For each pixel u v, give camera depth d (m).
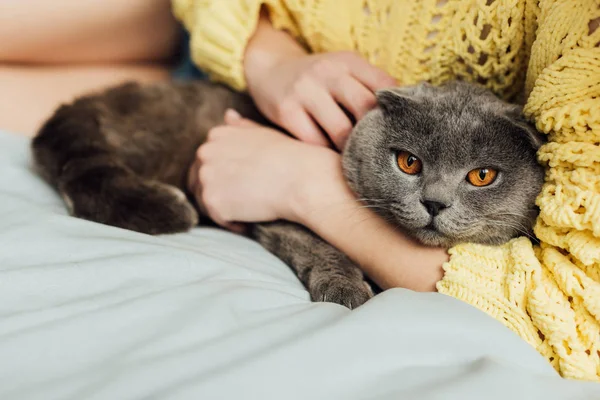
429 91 0.46
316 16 0.52
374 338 0.30
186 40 0.72
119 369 0.28
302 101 0.49
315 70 0.49
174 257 0.37
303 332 0.30
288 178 0.46
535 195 0.42
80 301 0.32
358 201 0.46
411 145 0.44
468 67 0.47
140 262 0.35
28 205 0.42
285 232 0.47
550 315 0.34
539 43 0.39
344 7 0.51
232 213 0.48
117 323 0.31
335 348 0.29
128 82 0.57
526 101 0.43
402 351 0.30
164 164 0.55
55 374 0.28
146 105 0.55
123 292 0.33
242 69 0.55
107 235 0.39
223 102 0.58
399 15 0.48
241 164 0.48
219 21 0.55
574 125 0.36
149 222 0.46
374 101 0.48
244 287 0.34
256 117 0.58
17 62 0.63
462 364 0.30
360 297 0.41
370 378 0.29
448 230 0.42
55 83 0.63
